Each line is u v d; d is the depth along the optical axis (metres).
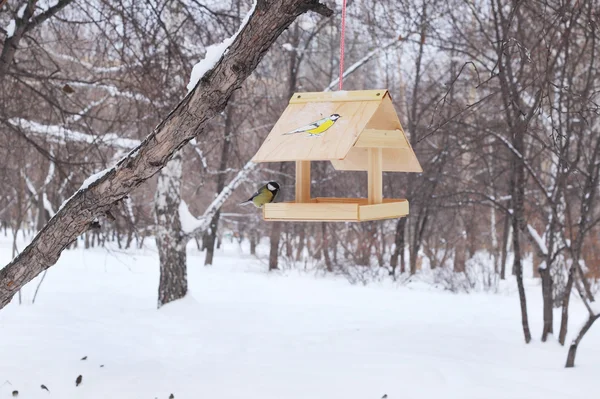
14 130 8.91
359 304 13.68
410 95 21.98
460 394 6.35
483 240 29.05
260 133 20.50
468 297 15.59
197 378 6.74
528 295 16.64
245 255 30.72
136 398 6.07
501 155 14.39
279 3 3.48
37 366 6.89
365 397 6.21
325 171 22.08
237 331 9.93
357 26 14.66
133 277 17.64
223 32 10.62
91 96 14.17
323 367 7.26
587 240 16.86
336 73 24.02
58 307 11.55
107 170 4.41
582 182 12.45
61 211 4.52
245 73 3.78
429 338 9.31
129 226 12.09
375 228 22.41
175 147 4.14
